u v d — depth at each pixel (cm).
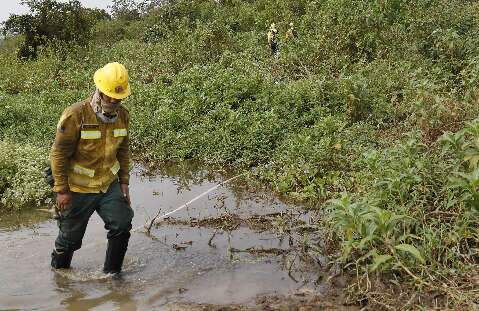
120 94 423
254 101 993
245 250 512
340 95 933
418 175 498
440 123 665
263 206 632
